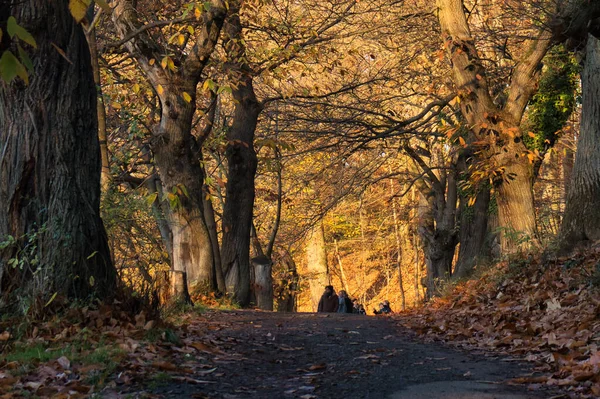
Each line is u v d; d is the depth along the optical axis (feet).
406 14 69.51
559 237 45.29
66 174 26.89
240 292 64.23
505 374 21.74
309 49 61.46
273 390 19.20
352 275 187.93
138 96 59.57
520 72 51.72
